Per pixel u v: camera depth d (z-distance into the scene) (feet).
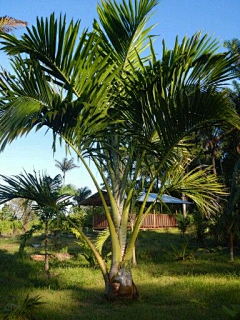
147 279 32.76
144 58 27.63
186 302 23.72
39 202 25.85
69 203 26.68
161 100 21.83
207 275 34.24
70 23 23.03
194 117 21.71
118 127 24.49
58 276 34.68
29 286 30.14
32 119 21.72
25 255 51.11
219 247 56.18
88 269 39.40
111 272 24.77
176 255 47.09
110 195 25.35
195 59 24.52
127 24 26.18
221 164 93.25
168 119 22.09
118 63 26.73
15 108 21.54
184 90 21.71
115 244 24.88
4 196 25.36
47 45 23.20
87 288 29.35
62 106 22.57
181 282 30.35
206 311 21.03
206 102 20.92
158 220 85.61
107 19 26.43
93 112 23.08
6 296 25.70
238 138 82.28
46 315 20.56
